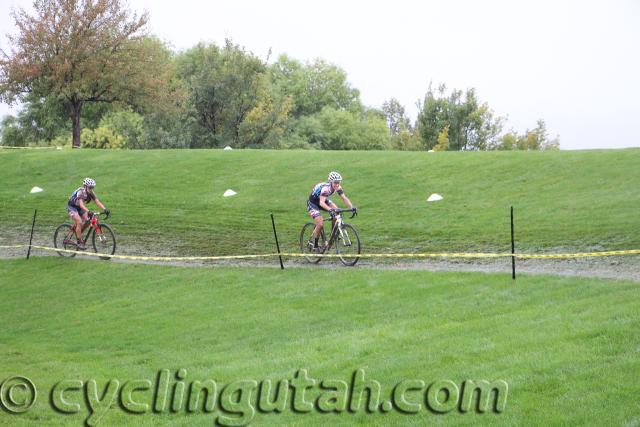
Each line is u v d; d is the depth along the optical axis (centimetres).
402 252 1847
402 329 1173
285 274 1694
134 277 1841
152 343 1322
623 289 1205
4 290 1850
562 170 2517
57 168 3434
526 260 1606
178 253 2078
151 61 5444
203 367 1141
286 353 1146
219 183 2936
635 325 973
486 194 2373
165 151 3641
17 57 4978
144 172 3206
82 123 7181
